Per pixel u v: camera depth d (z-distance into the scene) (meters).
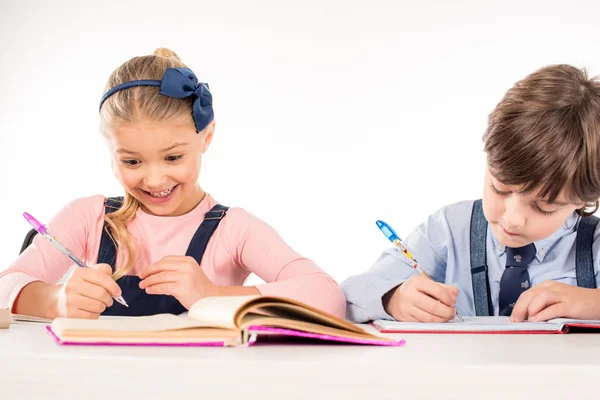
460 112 3.12
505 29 3.11
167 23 3.26
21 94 3.32
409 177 3.15
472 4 3.12
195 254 1.47
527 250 1.48
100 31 3.30
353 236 3.16
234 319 0.69
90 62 3.30
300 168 3.18
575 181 1.16
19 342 0.74
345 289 1.35
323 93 3.18
